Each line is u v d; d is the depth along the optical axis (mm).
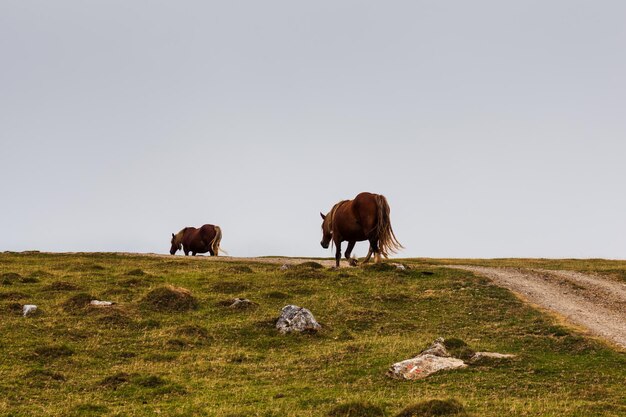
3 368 43062
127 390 39688
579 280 72312
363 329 55188
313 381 41406
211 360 46875
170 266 83938
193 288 68000
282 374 43312
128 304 59969
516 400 34969
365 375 41844
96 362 46000
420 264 87938
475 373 40688
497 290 65500
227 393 38875
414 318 57781
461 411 31828
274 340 51875
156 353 48000
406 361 41969
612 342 46500
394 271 74125
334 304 61375
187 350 49438
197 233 111875
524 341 48469
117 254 98938
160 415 34438
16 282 68688
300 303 62281
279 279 71500
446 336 51781
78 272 76812
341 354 46688
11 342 48562
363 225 73000
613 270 78625
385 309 60594
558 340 47719
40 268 80188
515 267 83875
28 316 55781
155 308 59344
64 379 41844
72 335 51281
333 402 36000
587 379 38625
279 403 36250
